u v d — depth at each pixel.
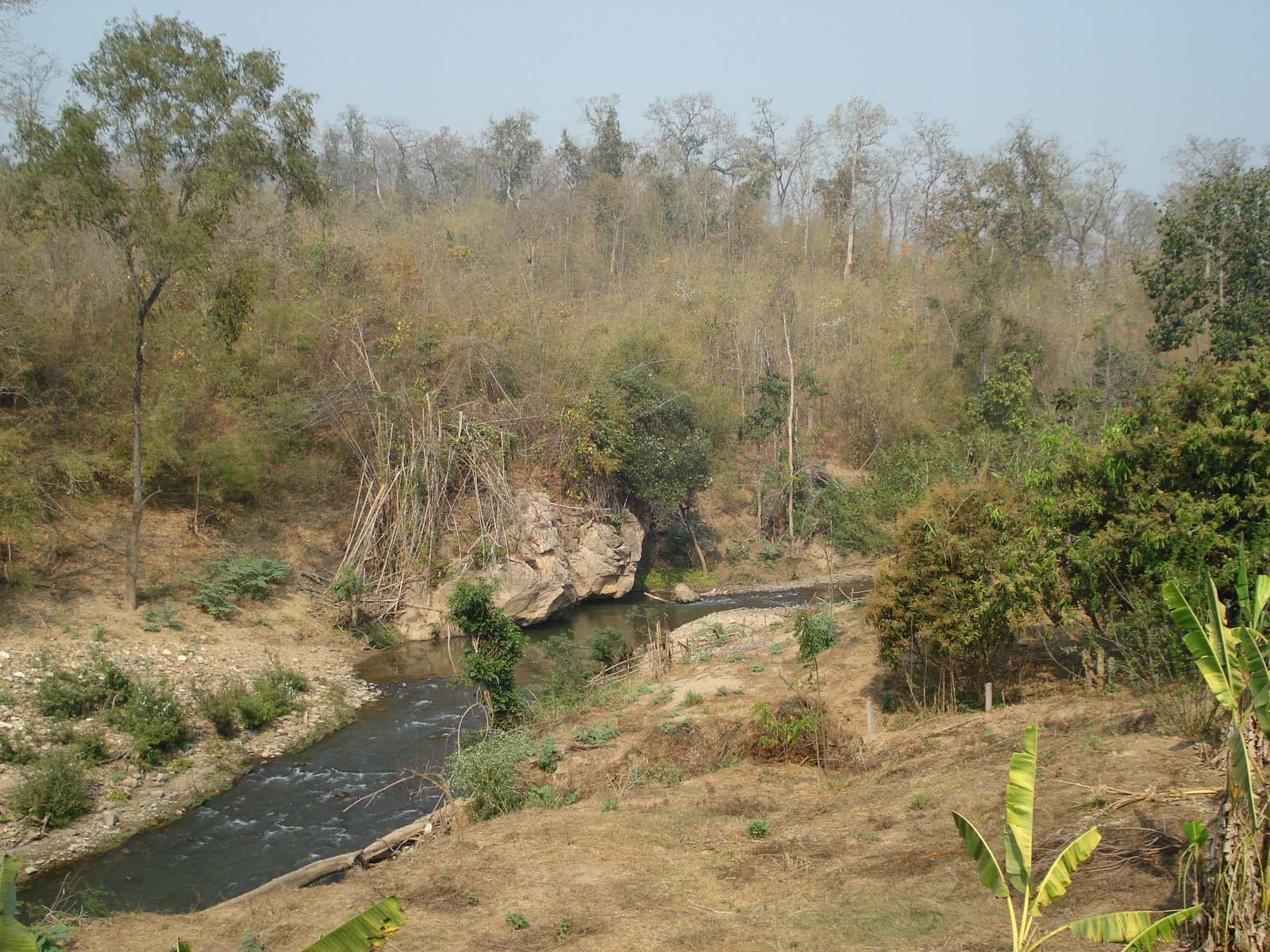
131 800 13.22
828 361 41.47
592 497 28.66
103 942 8.34
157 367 25.27
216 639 19.38
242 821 12.80
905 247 55.47
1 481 18.86
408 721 17.38
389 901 4.29
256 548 23.77
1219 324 26.05
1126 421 12.13
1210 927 4.96
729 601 29.11
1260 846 4.84
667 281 44.88
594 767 13.09
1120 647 11.60
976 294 40.84
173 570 21.42
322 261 31.59
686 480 30.62
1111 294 49.16
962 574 12.37
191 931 8.59
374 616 23.58
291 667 19.11
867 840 8.89
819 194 57.75
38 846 11.75
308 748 15.92
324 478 26.58
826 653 17.36
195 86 17.75
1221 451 10.59
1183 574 10.23
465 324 31.73
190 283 19.27
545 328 33.84
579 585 27.48
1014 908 6.71
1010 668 14.00
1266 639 5.50
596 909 8.12
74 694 14.65
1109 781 8.47
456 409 27.03
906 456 28.98
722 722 14.01
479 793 12.11
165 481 23.75
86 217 17.86
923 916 6.95
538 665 20.91
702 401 35.12
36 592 18.52
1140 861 6.79
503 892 8.72
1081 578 11.65
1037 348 36.41
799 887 8.09
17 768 13.14
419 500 25.06
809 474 35.19
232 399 25.83
